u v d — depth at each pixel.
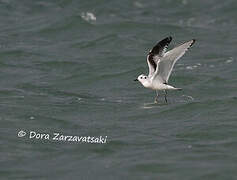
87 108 23.94
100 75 28.33
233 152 19.55
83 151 19.70
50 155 19.47
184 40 34.94
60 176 17.97
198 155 19.28
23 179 17.80
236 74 28.28
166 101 24.39
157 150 19.69
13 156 19.39
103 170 18.30
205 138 20.86
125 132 21.36
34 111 23.42
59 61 30.12
